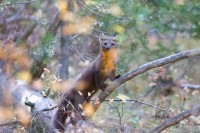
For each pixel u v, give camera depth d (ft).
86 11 45.16
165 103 46.24
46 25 46.83
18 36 49.42
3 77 41.68
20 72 42.96
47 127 34.17
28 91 40.14
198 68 58.49
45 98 38.86
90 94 33.09
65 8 43.55
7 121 37.52
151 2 41.34
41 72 43.32
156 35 55.52
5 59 43.09
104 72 33.09
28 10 56.03
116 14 42.65
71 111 32.58
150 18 50.62
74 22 44.62
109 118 41.01
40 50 40.40
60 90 37.42
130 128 37.45
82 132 32.71
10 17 55.72
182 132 36.19
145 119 41.57
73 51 50.62
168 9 48.96
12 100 39.75
